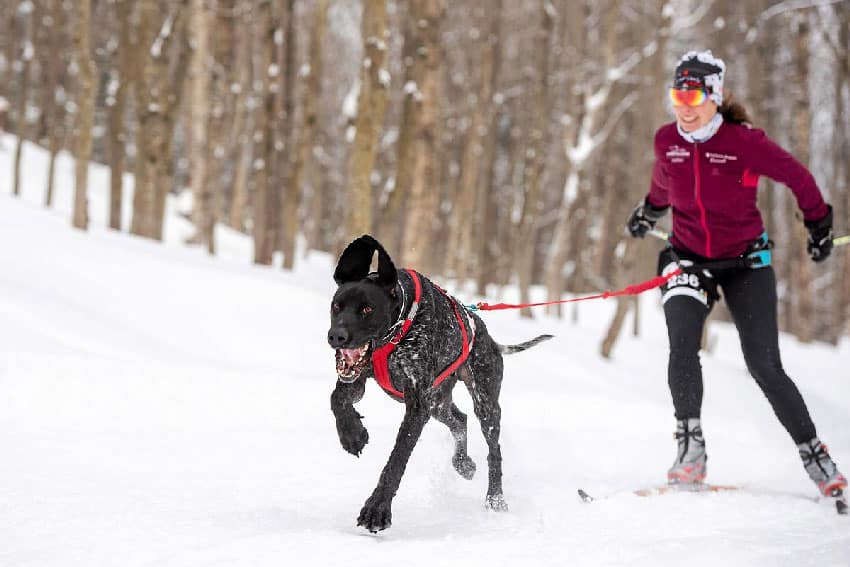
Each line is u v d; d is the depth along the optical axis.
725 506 5.80
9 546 4.38
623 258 18.34
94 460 6.79
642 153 20.09
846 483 6.10
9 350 10.09
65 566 4.04
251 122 28.73
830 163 30.12
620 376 15.27
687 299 6.60
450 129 28.61
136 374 10.02
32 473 6.18
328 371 12.08
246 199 30.33
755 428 11.75
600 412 11.31
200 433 8.23
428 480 6.62
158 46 19.27
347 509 5.59
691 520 5.39
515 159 29.52
